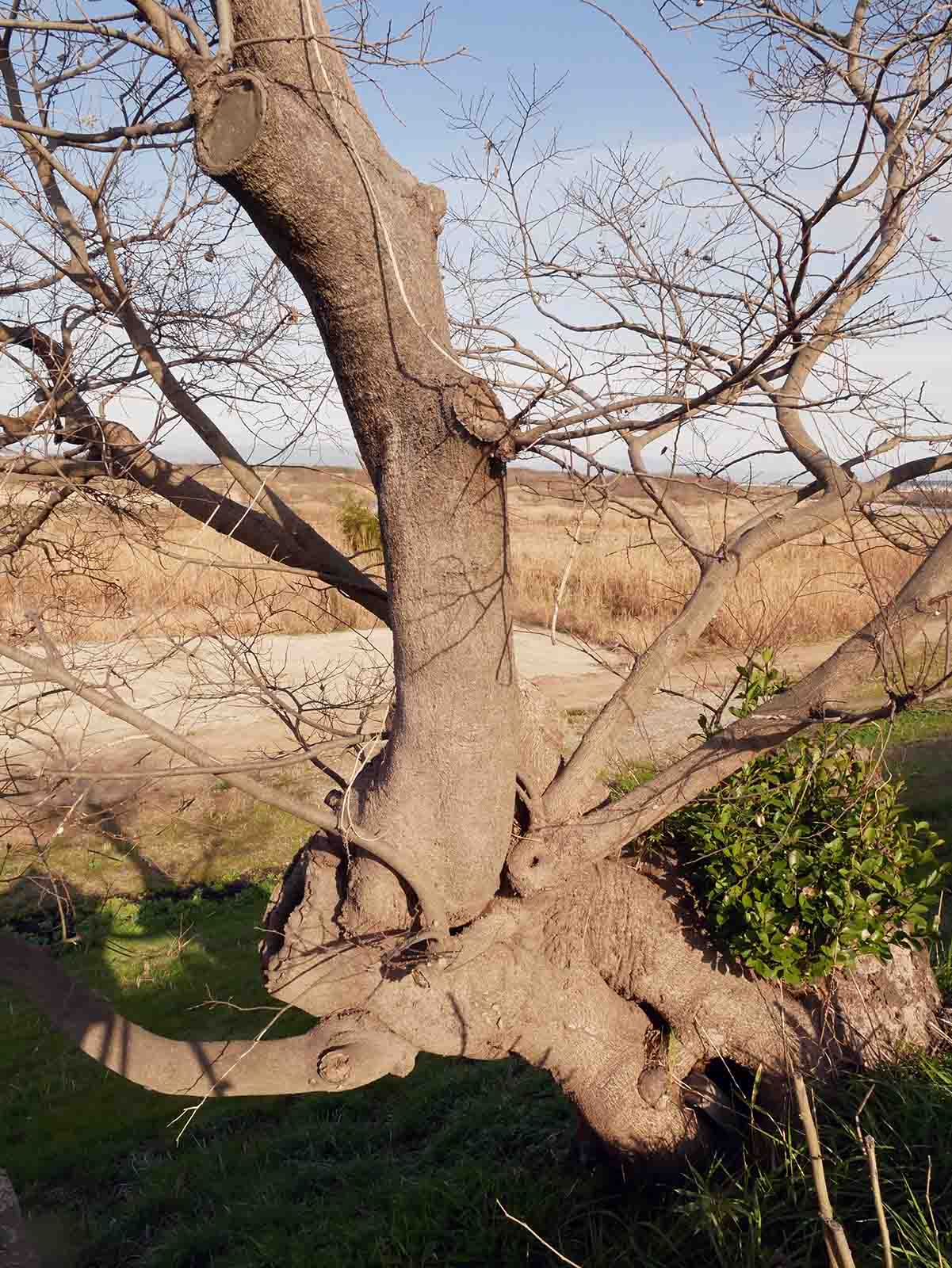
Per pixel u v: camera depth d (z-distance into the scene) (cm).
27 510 384
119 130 298
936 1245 302
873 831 377
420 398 261
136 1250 511
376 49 274
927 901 386
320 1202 505
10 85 362
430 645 287
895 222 273
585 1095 386
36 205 350
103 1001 365
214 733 1124
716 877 377
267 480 345
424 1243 428
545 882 335
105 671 303
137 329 349
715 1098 404
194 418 348
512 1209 420
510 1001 359
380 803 318
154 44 246
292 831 991
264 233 261
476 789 304
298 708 337
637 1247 374
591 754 343
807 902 370
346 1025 356
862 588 359
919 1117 366
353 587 363
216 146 240
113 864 926
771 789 387
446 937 320
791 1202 355
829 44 255
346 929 340
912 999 411
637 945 379
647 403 236
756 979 391
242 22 246
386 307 255
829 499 332
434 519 272
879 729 396
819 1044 390
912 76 273
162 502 397
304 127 238
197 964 775
